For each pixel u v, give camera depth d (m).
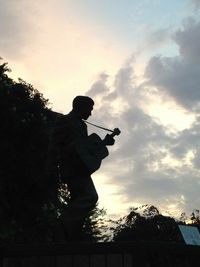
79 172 11.00
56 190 31.89
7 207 30.80
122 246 9.20
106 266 9.26
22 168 31.61
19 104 33.66
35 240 32.41
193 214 28.62
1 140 31.47
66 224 10.73
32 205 31.86
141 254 9.04
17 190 31.30
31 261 10.07
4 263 10.33
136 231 25.66
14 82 34.56
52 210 32.38
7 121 31.39
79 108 11.43
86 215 10.85
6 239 30.88
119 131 11.51
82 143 11.10
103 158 11.19
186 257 9.84
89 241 10.50
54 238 10.84
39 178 31.12
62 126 11.22
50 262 9.83
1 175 30.91
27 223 32.19
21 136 32.16
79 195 10.96
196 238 10.38
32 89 34.88
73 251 9.62
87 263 9.44
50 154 11.29
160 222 24.91
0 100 31.55
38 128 32.66
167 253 9.48
